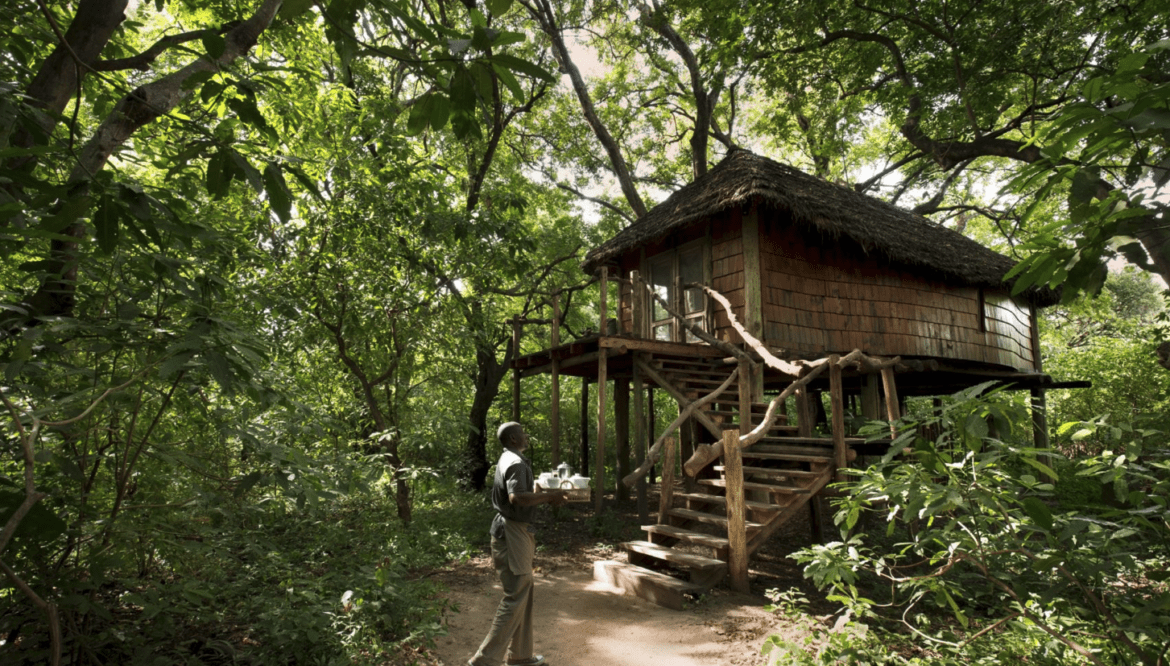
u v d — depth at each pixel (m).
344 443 8.78
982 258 14.00
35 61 4.13
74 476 2.87
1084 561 2.96
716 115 21.14
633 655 4.54
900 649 3.99
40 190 2.34
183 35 3.10
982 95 11.31
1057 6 9.51
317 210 8.45
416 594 5.17
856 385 15.20
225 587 4.79
